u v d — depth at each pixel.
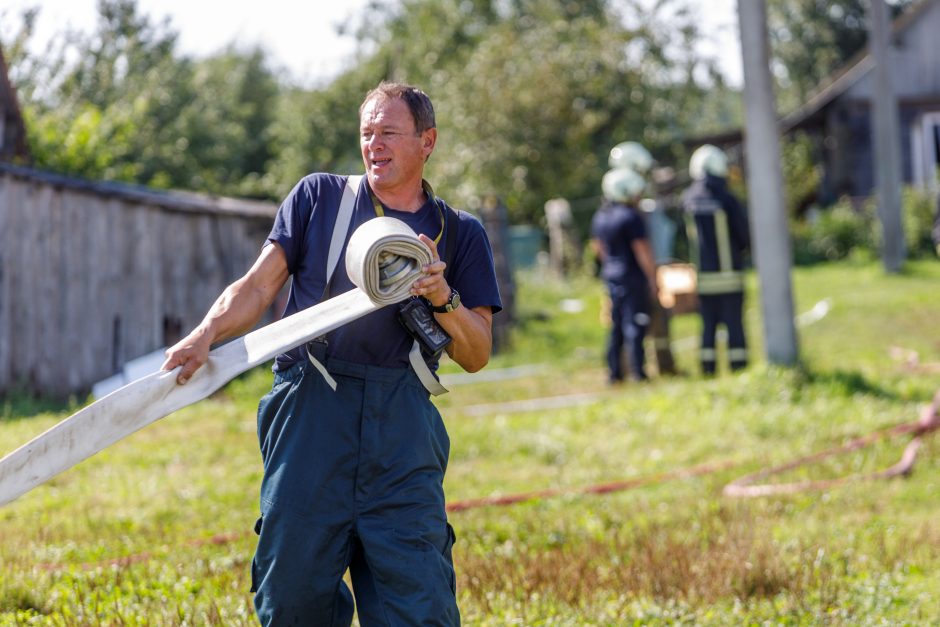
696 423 15.61
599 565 8.96
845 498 11.39
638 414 16.34
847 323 26.47
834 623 7.66
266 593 5.36
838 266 41.81
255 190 68.81
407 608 5.18
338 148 67.38
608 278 20.12
